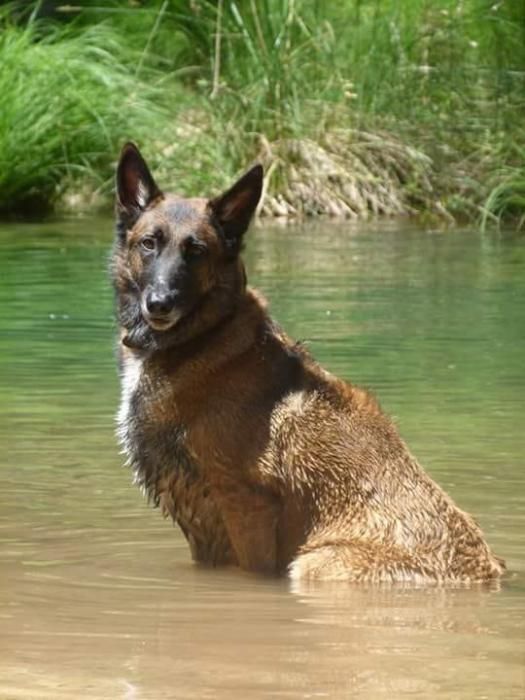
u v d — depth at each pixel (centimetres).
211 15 3262
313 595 952
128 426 1034
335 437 1021
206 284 1008
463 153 3139
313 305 1967
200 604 928
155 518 1126
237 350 1012
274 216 3008
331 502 1012
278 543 1013
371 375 1568
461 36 3281
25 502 1152
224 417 1005
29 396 1481
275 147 3080
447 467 1238
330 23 3266
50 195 3033
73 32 3238
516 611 916
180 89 3184
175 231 1006
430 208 3039
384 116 3189
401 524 1002
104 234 2634
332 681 780
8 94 2980
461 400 1465
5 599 933
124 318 1032
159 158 2995
